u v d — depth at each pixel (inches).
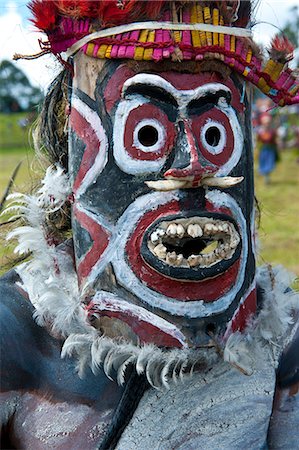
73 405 56.8
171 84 52.4
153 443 53.6
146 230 52.6
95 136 54.2
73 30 54.8
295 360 57.1
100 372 56.9
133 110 52.9
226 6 53.9
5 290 60.2
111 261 53.8
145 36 52.3
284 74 57.2
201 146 52.8
